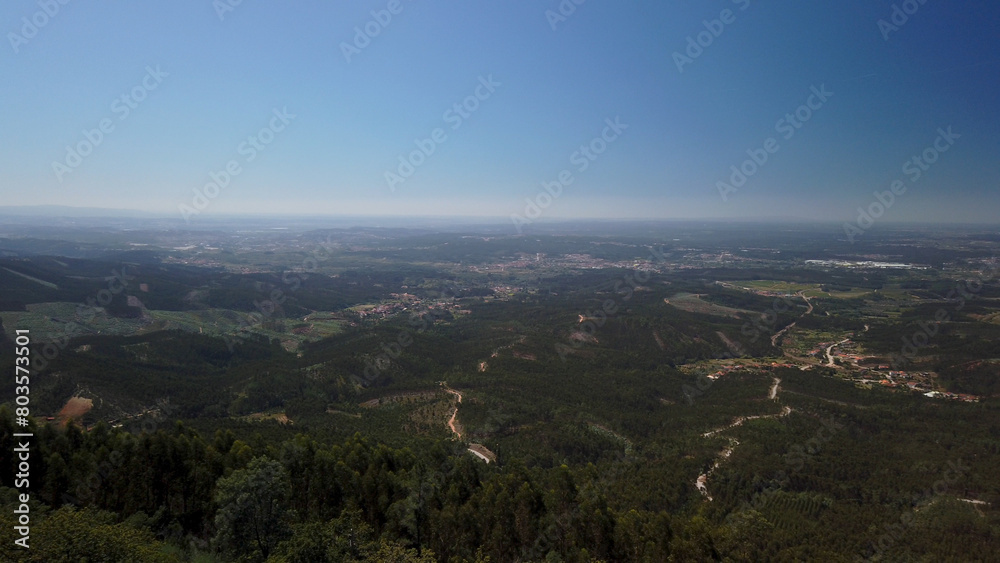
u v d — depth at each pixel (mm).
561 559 43969
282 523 40281
